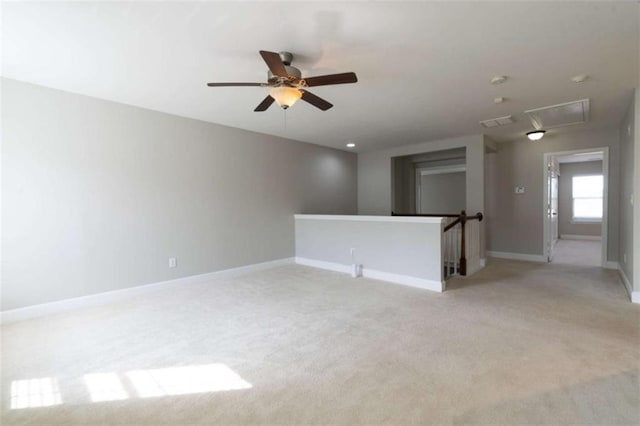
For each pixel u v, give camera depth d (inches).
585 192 362.6
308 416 67.1
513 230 246.4
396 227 176.9
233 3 76.5
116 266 150.3
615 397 71.3
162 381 81.1
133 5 77.0
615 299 141.3
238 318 124.0
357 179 289.7
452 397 72.4
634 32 89.4
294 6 77.7
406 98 144.0
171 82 125.5
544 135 222.5
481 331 108.0
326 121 183.5
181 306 139.2
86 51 100.3
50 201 132.2
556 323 114.0
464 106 155.6
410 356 91.7
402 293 155.1
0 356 94.8
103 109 145.6
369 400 72.1
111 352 97.0
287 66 98.7
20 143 125.0
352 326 114.5
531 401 70.4
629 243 154.3
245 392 75.9
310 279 186.1
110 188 148.3
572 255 257.9
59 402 73.2
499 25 86.0
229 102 150.0
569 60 107.0
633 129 141.3
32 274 128.0
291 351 96.3
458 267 193.3
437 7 78.0
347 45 97.0
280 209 225.8
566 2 76.0
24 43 95.0
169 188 168.4
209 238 185.6
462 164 283.6
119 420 67.0
